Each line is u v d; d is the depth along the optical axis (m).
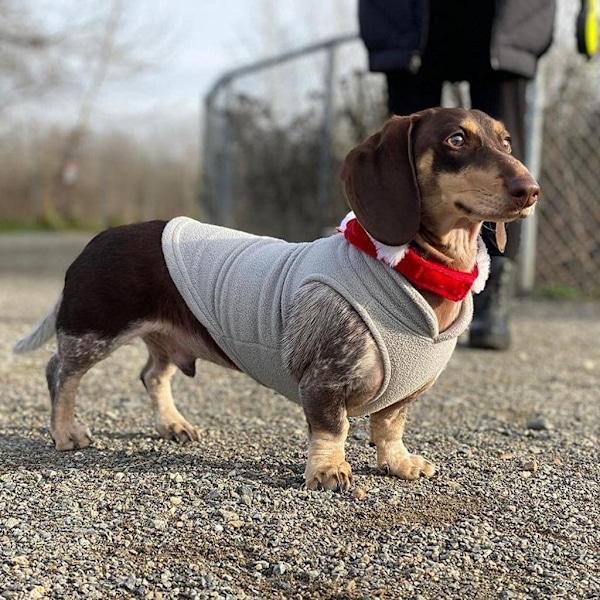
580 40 1.53
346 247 0.94
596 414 1.25
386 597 0.77
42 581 0.78
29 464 1.01
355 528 0.87
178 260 1.03
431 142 0.90
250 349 0.98
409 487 0.96
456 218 0.91
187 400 1.30
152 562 0.81
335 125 2.72
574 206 2.43
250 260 1.00
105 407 1.25
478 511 0.91
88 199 7.98
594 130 2.40
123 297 1.04
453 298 0.92
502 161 0.88
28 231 7.43
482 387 1.39
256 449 1.07
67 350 1.06
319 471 0.94
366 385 0.92
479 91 1.47
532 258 2.45
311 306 0.93
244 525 0.87
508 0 1.38
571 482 0.98
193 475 0.98
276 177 3.07
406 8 1.40
